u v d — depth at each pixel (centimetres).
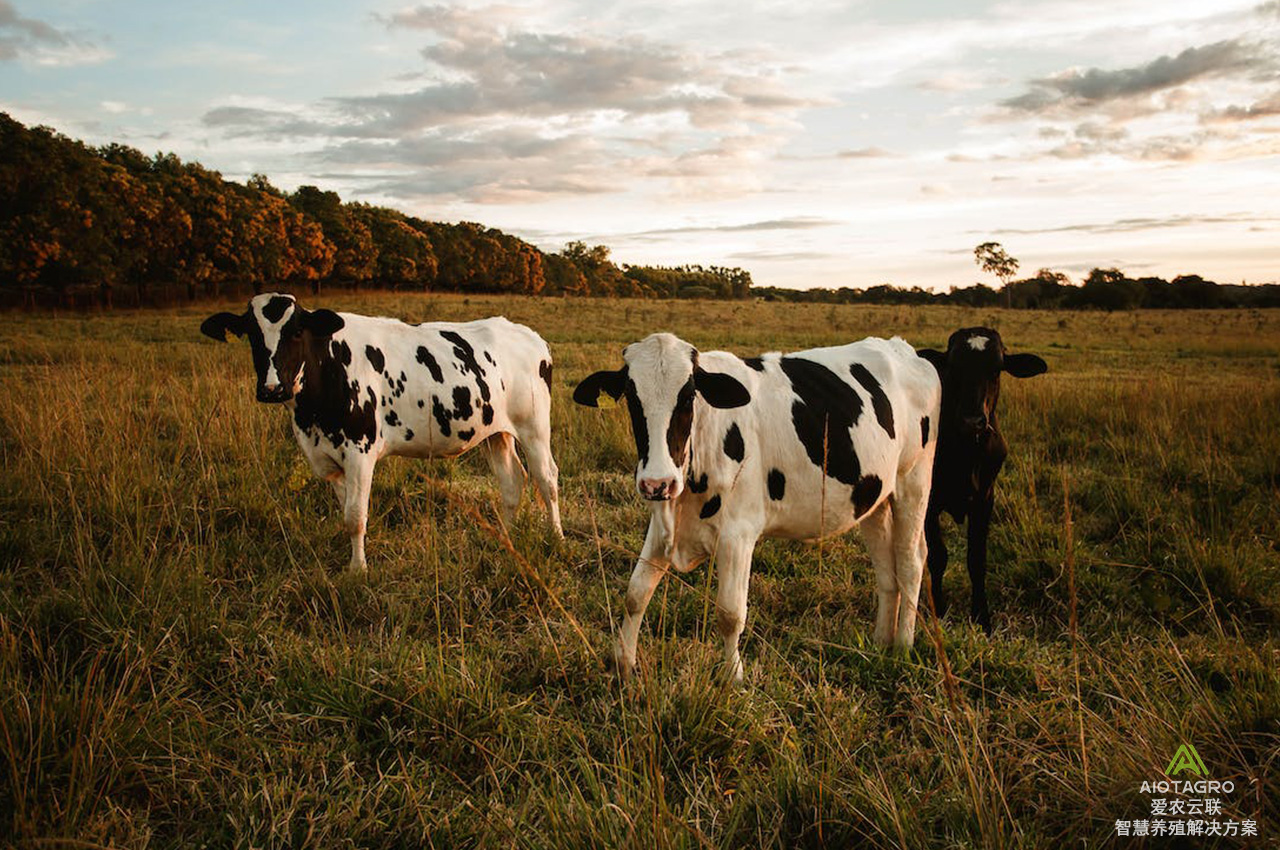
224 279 4750
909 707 368
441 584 478
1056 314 4956
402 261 6925
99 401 802
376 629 438
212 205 4378
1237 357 2219
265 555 512
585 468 812
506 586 473
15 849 240
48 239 3334
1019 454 868
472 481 761
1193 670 385
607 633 441
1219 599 471
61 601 394
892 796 266
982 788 262
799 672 399
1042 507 689
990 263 7412
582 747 323
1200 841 247
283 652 380
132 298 4325
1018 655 407
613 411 971
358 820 279
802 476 392
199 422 778
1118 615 470
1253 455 816
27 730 280
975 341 479
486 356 632
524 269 9062
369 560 543
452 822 275
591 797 296
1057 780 276
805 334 2823
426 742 323
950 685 274
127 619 376
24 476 582
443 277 8106
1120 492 676
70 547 489
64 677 325
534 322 3297
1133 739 288
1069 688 371
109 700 318
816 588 505
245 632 395
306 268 5453
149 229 4012
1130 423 995
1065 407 1086
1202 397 1077
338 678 346
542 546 554
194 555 468
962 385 477
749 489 378
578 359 1734
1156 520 610
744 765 306
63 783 279
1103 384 1323
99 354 1466
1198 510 600
